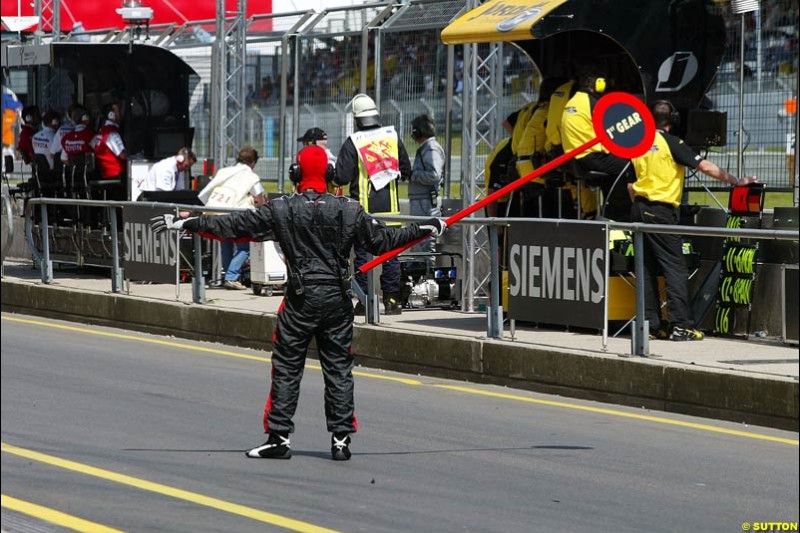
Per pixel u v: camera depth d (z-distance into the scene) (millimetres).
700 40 51062
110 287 61031
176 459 31266
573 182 50625
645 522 25781
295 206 30984
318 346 31688
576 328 46625
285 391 31359
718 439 33906
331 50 69062
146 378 43250
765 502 27438
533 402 39625
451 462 31141
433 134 58344
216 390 41000
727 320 45406
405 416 37156
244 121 73500
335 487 28531
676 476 29734
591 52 54844
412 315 52938
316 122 70312
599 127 33469
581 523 25641
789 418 34906
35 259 71250
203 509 26578
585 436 34281
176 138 72000
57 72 76250
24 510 26453
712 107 53812
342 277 31203
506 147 54562
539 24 47438
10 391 40312
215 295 59094
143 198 67125
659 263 45031
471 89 55844
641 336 39844
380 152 53469
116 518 25875
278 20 76938
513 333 43125
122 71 70812
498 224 43312
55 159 71875
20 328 57031
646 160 44812
